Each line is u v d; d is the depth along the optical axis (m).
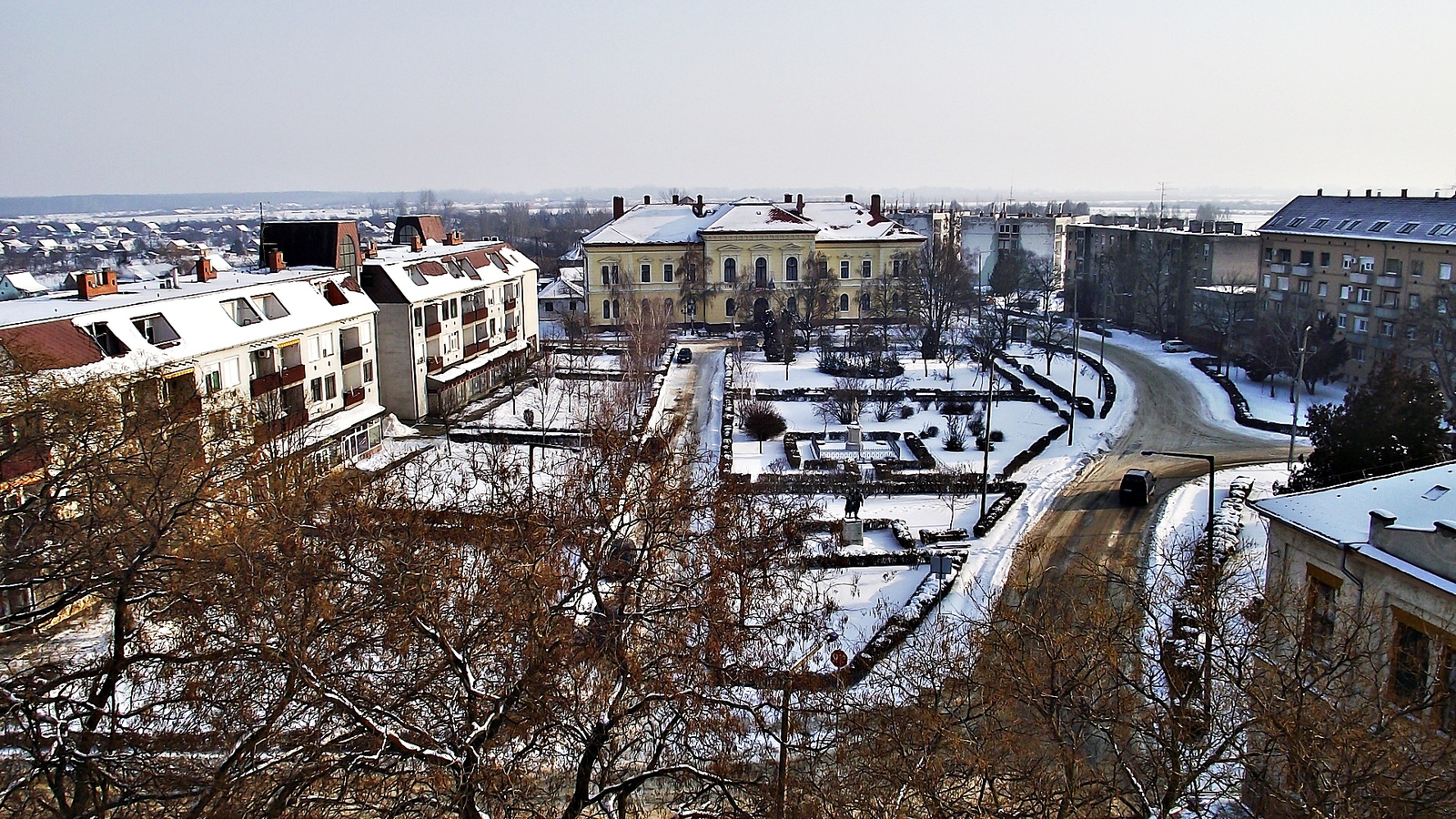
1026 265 136.50
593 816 22.62
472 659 22.70
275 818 18.02
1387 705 18.42
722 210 117.06
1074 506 49.78
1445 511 21.88
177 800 19.23
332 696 17.86
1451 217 72.25
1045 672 22.25
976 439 62.19
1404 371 44.62
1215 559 33.25
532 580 22.08
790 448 60.28
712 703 21.97
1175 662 21.59
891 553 42.81
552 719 20.58
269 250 63.69
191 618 23.05
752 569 29.27
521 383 80.25
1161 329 99.06
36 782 20.09
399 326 65.38
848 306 114.81
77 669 25.39
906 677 28.09
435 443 61.38
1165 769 18.58
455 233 88.88
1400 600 20.92
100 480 26.75
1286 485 49.22
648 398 72.88
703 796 22.53
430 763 20.12
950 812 19.30
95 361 39.25
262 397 48.88
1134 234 108.38
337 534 24.78
